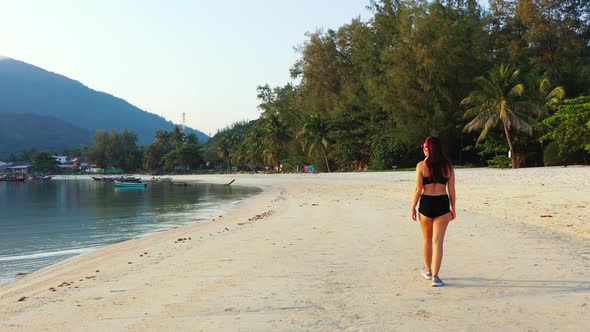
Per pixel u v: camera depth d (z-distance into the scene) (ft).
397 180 114.83
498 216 39.24
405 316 13.43
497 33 160.97
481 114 126.31
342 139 195.52
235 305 15.44
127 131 553.23
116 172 530.27
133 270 24.32
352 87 195.11
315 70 210.79
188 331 12.89
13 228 58.29
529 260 20.75
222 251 28.30
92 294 18.89
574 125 94.27
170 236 41.57
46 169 563.89
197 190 163.53
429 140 17.43
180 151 448.24
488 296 15.24
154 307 15.81
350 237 30.76
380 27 166.91
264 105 278.67
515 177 80.02
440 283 16.80
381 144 168.04
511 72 124.36
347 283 17.97
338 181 136.15
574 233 28.63
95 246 41.34
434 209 16.98
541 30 144.77
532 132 121.08
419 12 142.82
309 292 16.80
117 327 13.69
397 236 30.14
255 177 238.89
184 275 21.52
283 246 28.55
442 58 135.74
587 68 140.87
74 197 139.03
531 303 14.28
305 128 204.23
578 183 62.13
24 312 16.69
